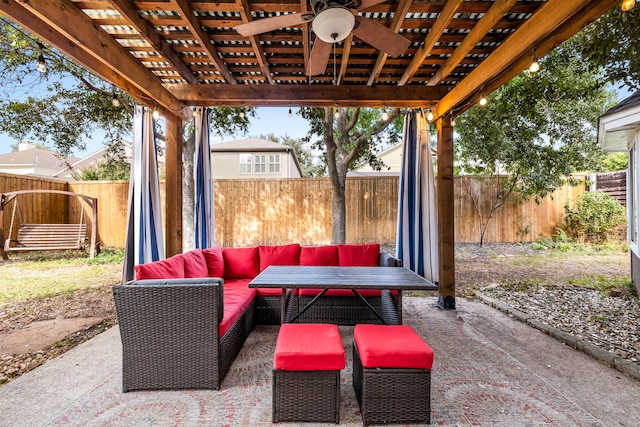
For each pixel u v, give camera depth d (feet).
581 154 21.63
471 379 7.29
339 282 8.24
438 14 8.40
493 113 19.27
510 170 23.32
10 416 5.93
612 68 11.78
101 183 26.91
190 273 10.20
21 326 10.61
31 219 24.98
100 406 6.29
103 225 26.94
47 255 23.97
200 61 10.89
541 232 26.43
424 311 12.31
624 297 13.65
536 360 8.23
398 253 13.99
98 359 8.27
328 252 12.52
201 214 13.70
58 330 10.27
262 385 7.11
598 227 25.23
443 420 5.85
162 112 11.97
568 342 9.23
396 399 5.77
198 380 6.89
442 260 12.66
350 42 9.11
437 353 8.64
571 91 15.92
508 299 13.56
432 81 12.05
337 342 6.25
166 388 6.86
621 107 12.06
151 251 11.62
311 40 9.46
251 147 40.93
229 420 5.89
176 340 6.86
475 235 26.20
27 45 15.05
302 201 26.12
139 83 9.70
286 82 12.55
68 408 6.20
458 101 10.97
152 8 7.71
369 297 10.63
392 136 22.95
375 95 12.24
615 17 10.18
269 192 26.20
